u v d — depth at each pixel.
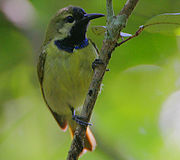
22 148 12.53
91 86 6.06
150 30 6.30
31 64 12.37
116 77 12.15
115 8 10.88
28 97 12.82
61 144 12.73
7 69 12.39
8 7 12.29
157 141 12.06
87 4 11.41
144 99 12.46
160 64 11.70
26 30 12.12
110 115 12.46
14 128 12.63
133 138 12.14
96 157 11.76
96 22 11.12
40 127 12.76
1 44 12.16
